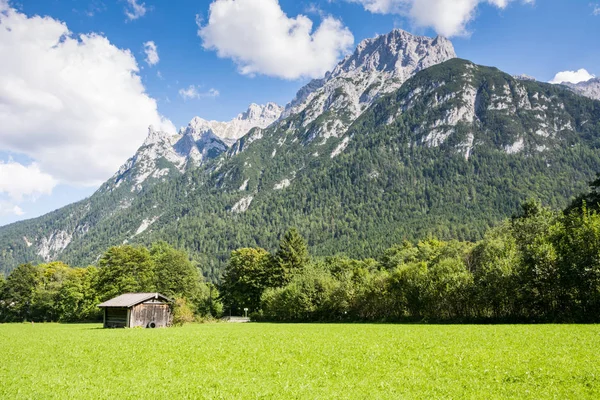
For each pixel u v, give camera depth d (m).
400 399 14.20
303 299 75.56
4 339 43.53
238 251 113.62
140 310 65.12
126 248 95.81
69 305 101.06
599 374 16.36
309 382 17.42
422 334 36.03
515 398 13.76
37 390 17.41
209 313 89.94
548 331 32.12
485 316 49.69
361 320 66.12
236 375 19.59
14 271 115.56
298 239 101.75
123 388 17.30
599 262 39.16
